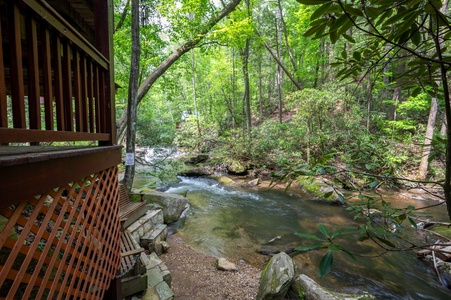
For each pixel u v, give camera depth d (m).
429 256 4.26
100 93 2.17
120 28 8.07
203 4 7.39
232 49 13.83
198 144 15.17
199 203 7.62
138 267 2.86
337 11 0.76
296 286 3.38
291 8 12.85
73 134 1.54
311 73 12.70
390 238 4.91
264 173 10.85
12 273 0.98
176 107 19.77
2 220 2.96
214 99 16.03
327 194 1.27
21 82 1.15
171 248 4.73
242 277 3.86
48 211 1.22
